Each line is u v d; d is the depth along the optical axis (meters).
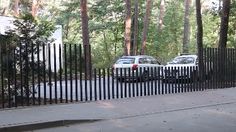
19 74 14.72
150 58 29.41
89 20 49.44
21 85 14.50
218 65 20.86
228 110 14.56
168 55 49.44
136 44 42.88
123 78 18.09
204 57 20.31
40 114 12.92
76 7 51.78
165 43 49.56
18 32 15.91
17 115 12.73
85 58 16.05
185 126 11.62
